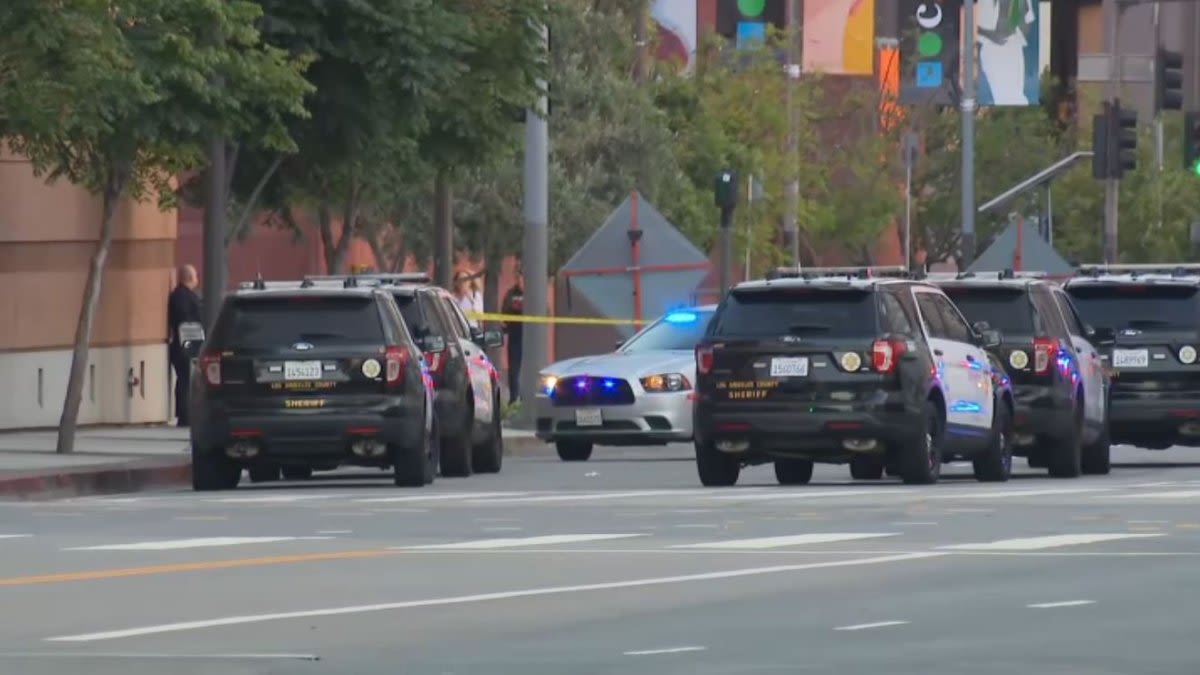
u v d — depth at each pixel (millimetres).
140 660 48688
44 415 146750
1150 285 125562
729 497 92812
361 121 129000
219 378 102875
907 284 104125
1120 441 128500
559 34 195125
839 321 100438
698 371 102000
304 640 51500
